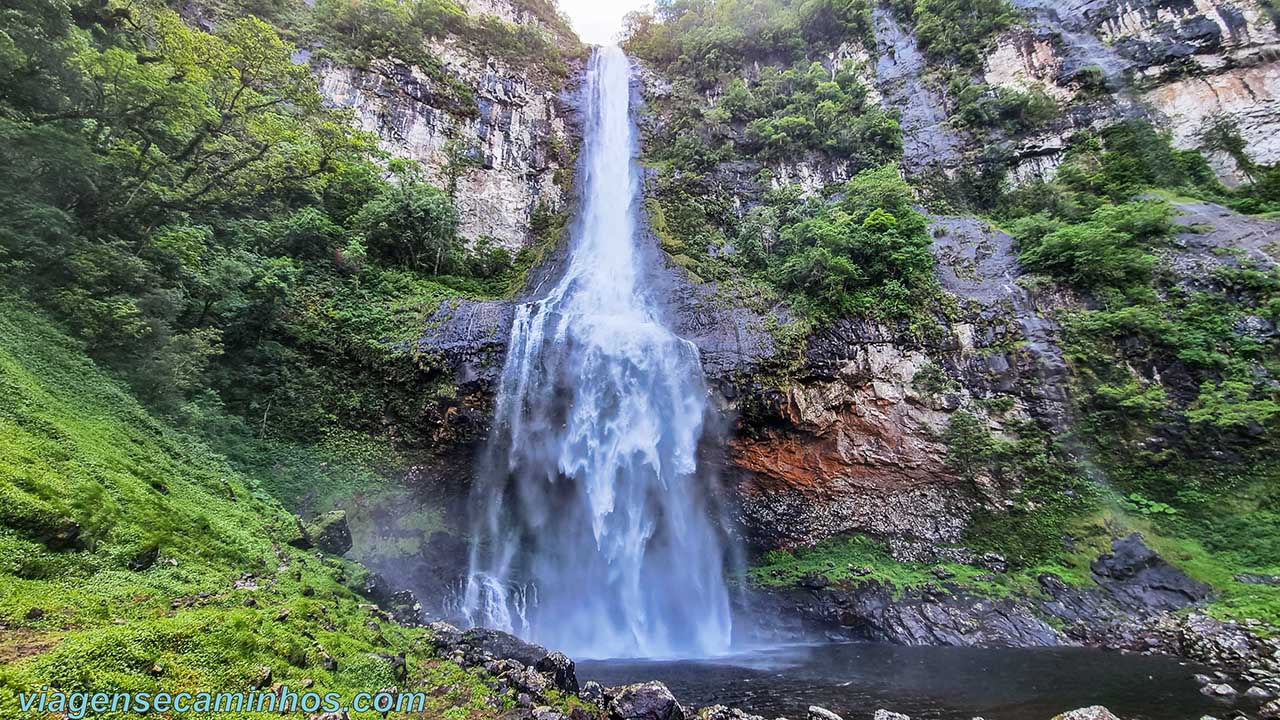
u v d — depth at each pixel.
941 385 17.45
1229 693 8.42
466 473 17.14
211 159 16.48
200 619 4.30
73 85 11.11
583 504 17.23
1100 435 15.75
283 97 15.22
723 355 17.98
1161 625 11.91
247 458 13.91
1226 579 12.60
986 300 18.72
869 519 16.73
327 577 8.20
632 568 16.69
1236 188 22.48
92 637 3.57
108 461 7.09
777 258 23.11
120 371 10.02
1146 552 13.40
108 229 12.39
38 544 4.82
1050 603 13.19
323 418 16.08
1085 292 18.11
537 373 17.91
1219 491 14.06
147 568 5.71
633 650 14.43
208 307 13.88
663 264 23.72
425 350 17.34
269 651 4.48
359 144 20.06
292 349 16.52
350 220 21.36
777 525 17.48
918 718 7.71
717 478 17.75
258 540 8.23
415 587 14.53
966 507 15.95
